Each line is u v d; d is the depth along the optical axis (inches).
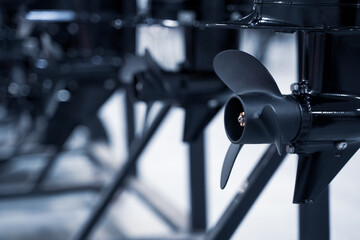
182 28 77.9
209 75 76.7
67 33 111.4
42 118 205.5
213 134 123.0
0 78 180.1
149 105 77.7
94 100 129.0
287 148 46.2
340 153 46.5
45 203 161.0
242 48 80.6
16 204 161.0
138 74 76.3
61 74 114.7
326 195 60.2
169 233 124.3
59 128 155.9
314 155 46.5
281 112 44.0
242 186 64.9
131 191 169.9
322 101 45.1
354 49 45.3
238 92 46.0
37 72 118.4
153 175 168.4
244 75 45.4
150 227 130.4
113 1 109.9
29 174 191.8
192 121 78.5
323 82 45.6
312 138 45.1
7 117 316.8
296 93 46.1
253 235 102.4
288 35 88.4
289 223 90.9
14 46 164.7
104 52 111.3
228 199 114.8
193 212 124.1
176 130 146.3
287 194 91.7
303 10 43.7
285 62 89.7
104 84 125.5
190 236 120.0
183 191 140.8
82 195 168.9
